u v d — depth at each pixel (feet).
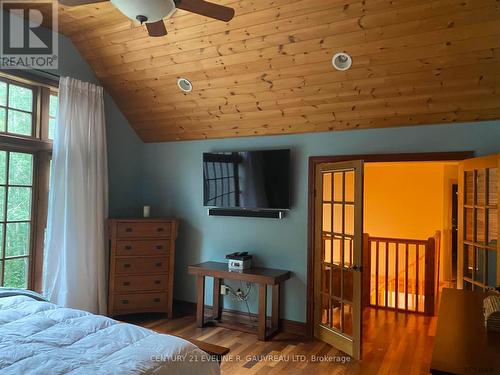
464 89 10.79
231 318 15.33
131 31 12.37
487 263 10.81
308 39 10.77
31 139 12.92
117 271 14.65
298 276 14.10
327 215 13.57
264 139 14.99
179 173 16.94
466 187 11.75
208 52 12.25
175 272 16.79
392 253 22.20
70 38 13.84
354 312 11.85
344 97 12.23
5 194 12.39
